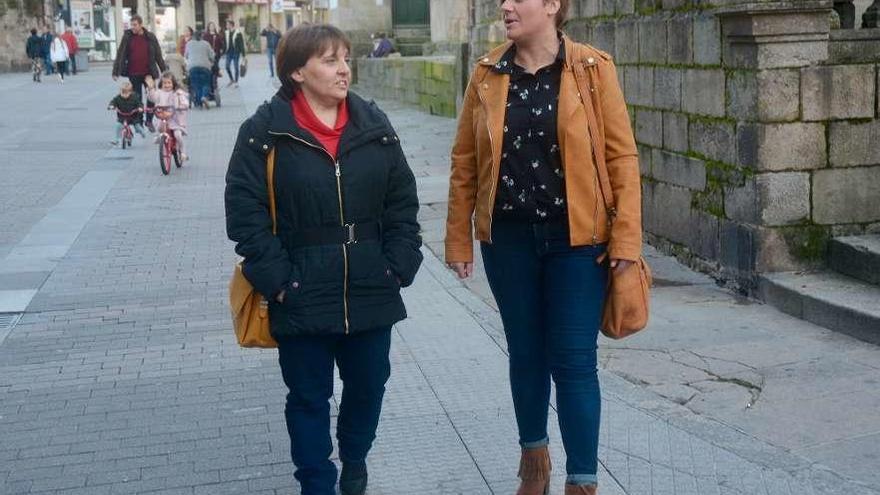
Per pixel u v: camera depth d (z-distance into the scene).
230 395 5.70
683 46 7.91
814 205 6.95
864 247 6.65
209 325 7.05
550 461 4.33
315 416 3.95
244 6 76.75
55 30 51.06
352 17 32.31
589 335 3.82
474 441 4.88
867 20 7.42
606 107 3.80
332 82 3.78
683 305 6.97
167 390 5.80
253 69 48.34
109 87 35.16
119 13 60.78
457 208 4.11
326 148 3.80
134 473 4.71
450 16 26.80
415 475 4.54
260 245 3.73
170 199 12.15
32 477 4.69
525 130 3.79
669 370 5.72
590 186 3.75
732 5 6.86
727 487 4.27
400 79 25.36
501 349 6.22
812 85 6.84
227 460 4.82
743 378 5.55
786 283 6.73
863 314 6.02
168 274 8.52
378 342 3.99
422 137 17.83
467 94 4.02
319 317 3.79
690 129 7.87
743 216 7.12
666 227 8.41
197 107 26.08
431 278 7.99
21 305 7.61
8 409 5.55
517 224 3.88
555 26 3.85
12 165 15.21
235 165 3.79
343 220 3.82
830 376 5.53
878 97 6.92
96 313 7.40
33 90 33.69
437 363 5.99
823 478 4.32
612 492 4.26
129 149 17.23
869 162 6.97
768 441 4.77
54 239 9.93
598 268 3.86
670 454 4.61
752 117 6.93
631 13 8.98
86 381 5.98
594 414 3.80
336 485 4.35
